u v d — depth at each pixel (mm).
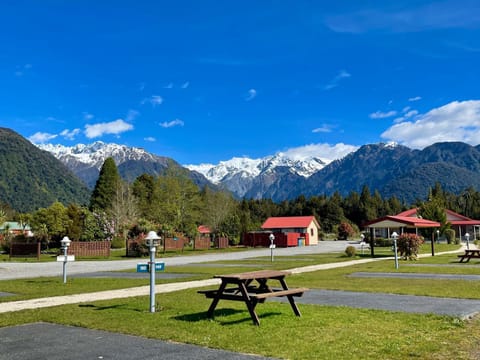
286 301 11398
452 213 74562
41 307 11117
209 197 73312
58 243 49625
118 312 10047
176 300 11773
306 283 15742
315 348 6672
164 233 47688
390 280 16391
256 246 61781
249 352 6559
